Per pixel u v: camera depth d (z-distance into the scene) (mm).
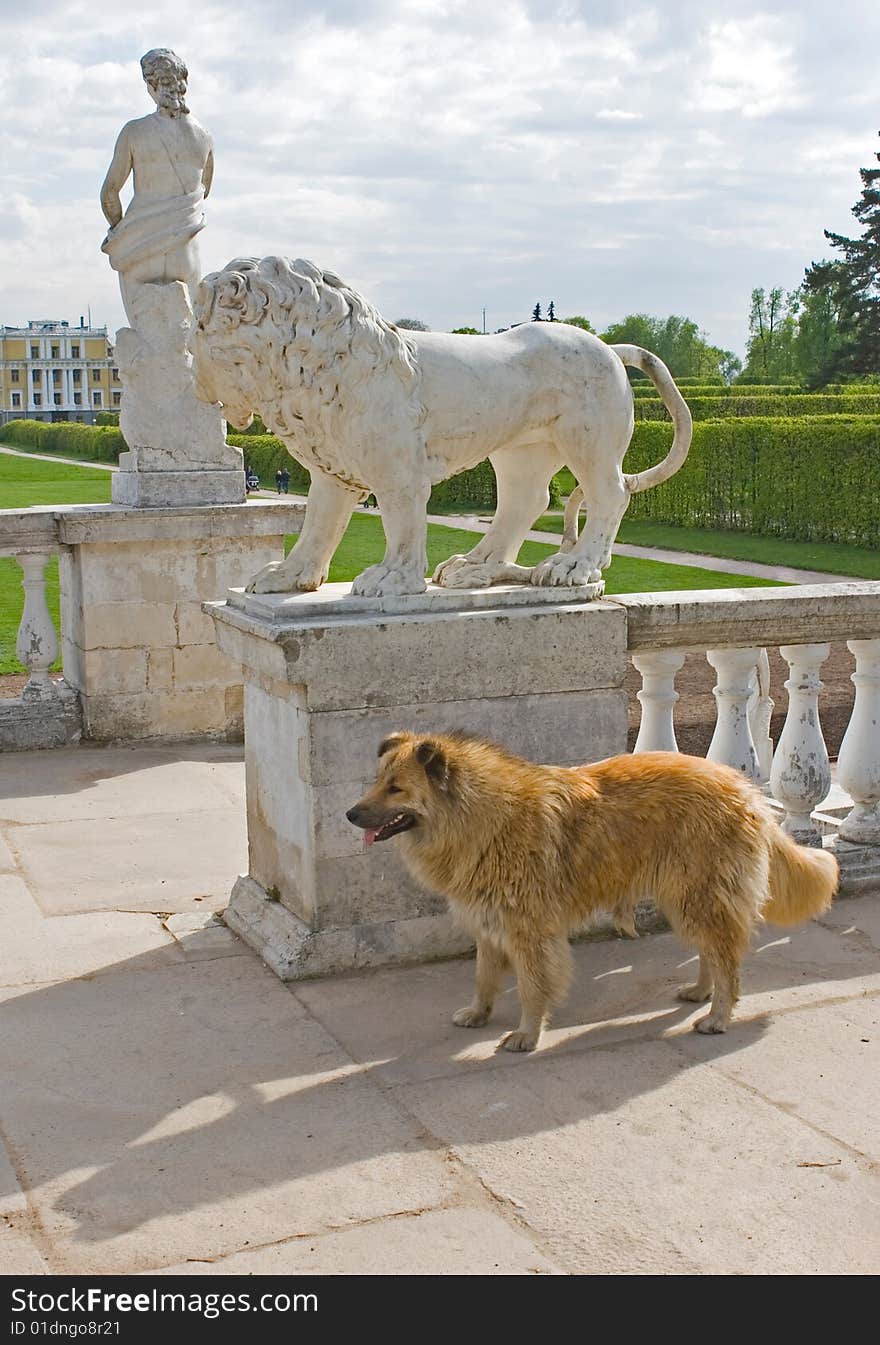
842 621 5516
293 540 20266
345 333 4613
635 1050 4195
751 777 5750
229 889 5805
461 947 5020
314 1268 3018
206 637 8781
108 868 6117
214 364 4625
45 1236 3158
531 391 4988
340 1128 3688
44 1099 3867
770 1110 3773
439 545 23328
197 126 8500
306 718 4680
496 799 4160
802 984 4707
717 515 26844
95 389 137500
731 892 4254
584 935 5203
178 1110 3797
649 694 5543
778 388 48625
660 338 101375
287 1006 4539
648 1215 3234
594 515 5230
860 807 5891
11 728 8500
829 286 47812
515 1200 3307
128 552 8492
